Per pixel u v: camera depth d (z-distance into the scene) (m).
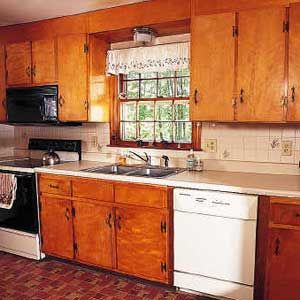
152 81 3.15
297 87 2.19
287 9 2.19
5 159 3.63
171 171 2.80
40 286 2.59
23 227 3.06
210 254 2.26
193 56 2.50
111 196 2.60
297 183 2.23
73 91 3.09
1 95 3.46
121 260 2.62
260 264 2.12
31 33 3.26
